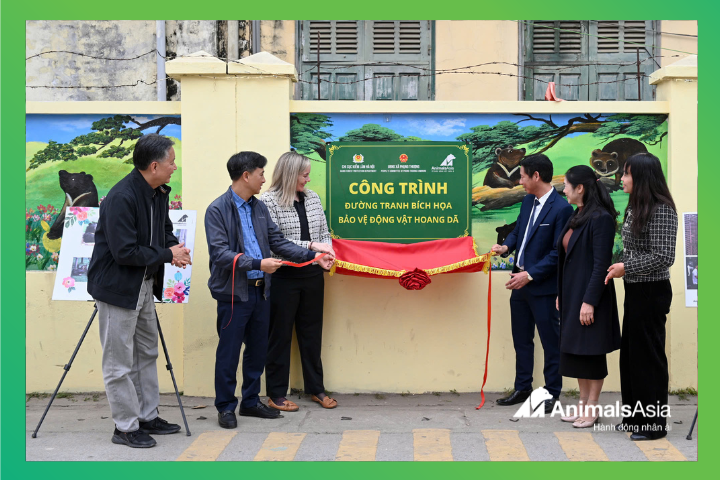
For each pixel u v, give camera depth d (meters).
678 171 4.90
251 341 4.36
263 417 4.39
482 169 4.98
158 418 4.09
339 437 3.97
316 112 4.96
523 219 4.62
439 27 7.50
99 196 4.97
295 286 4.55
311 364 4.69
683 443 3.80
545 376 4.55
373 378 4.98
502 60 7.50
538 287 4.50
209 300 4.87
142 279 3.80
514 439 3.90
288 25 7.49
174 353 4.98
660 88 5.05
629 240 3.78
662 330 3.83
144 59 7.38
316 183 5.00
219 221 4.14
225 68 4.86
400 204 4.93
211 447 3.78
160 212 3.93
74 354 4.09
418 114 4.98
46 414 4.41
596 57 7.52
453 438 3.93
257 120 4.89
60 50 7.35
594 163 4.98
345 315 4.97
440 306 4.98
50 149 4.94
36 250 4.96
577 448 3.73
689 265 4.57
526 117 4.97
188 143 4.88
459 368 4.99
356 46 7.51
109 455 3.64
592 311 3.93
